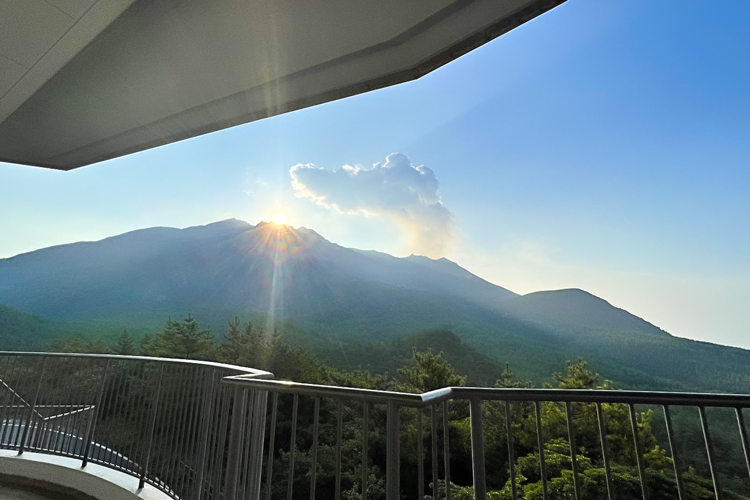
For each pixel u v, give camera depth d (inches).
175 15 202.4
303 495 599.8
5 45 151.0
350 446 625.0
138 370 175.6
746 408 73.0
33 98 266.2
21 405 195.2
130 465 164.4
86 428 179.9
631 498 426.9
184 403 154.9
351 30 214.2
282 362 1198.3
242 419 108.3
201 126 294.8
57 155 346.9
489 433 657.0
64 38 150.1
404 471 593.6
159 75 246.2
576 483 78.9
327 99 263.7
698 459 580.7
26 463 179.6
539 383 1742.1
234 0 194.2
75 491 167.2
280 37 217.6
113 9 140.3
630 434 620.4
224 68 240.8
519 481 529.3
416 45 222.4
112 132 309.9
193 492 136.3
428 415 610.5
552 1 185.2
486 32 203.9
